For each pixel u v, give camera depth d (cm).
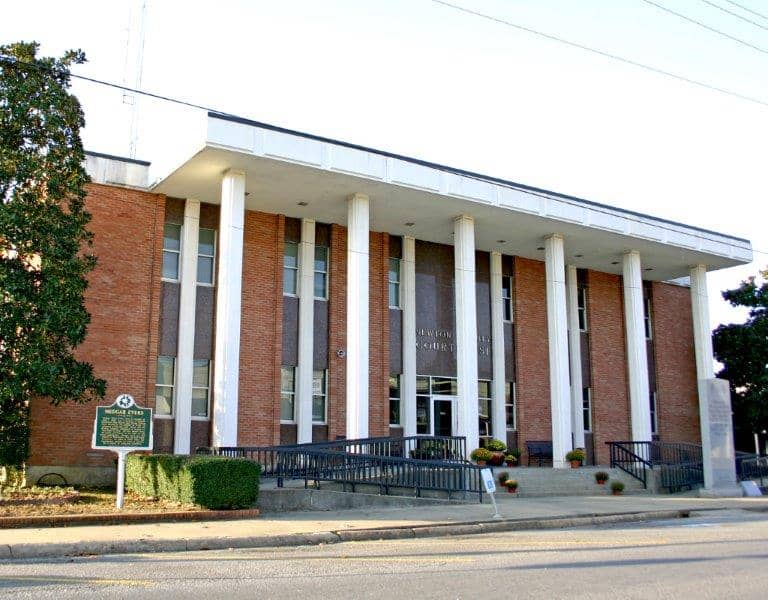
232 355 2202
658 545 1290
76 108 1814
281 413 2570
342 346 2714
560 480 2538
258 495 1720
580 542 1349
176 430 2364
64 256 1748
